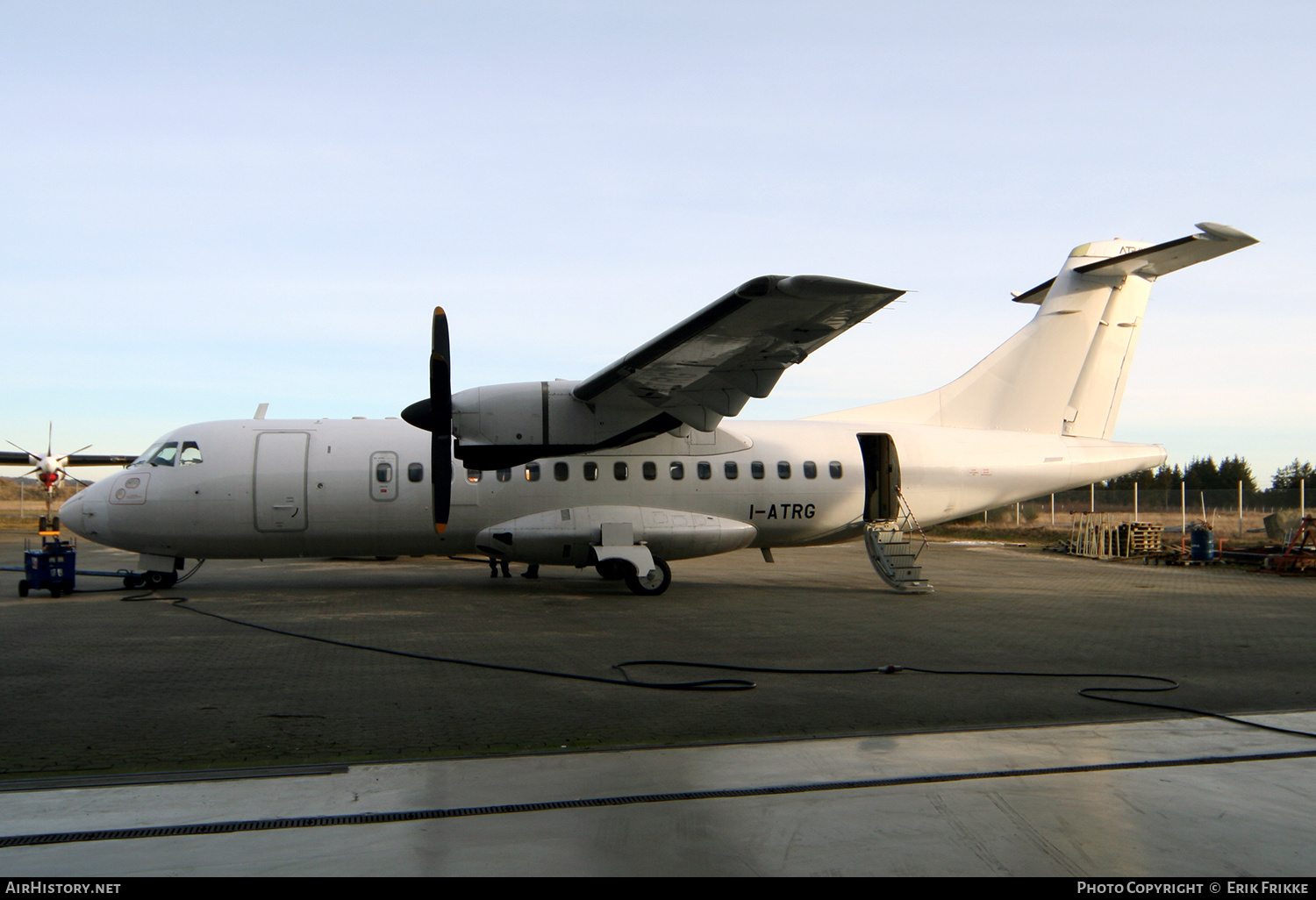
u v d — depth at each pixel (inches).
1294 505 1391.5
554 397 538.6
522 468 596.7
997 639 410.6
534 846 161.3
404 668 334.0
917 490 645.3
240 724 249.8
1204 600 577.0
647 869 151.7
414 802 184.7
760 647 386.9
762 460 628.7
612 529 584.4
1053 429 687.1
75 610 506.0
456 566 869.8
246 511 576.4
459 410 532.4
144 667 334.3
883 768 209.5
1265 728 249.1
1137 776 204.5
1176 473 2536.9
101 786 193.8
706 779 200.1
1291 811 182.4
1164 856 158.6
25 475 1282.0
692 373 499.2
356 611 505.4
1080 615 499.2
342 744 229.6
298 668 332.8
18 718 256.2
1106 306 687.1
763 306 406.3
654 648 382.9
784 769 207.6
